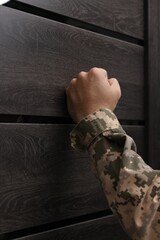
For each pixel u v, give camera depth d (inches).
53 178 32.4
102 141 28.8
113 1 38.6
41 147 31.4
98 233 36.9
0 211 28.3
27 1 30.2
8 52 28.9
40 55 31.2
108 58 37.8
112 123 29.7
